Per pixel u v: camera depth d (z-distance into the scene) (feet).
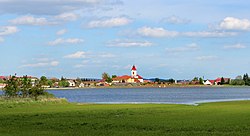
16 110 262.88
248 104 329.31
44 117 208.64
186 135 141.38
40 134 146.51
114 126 167.94
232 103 352.90
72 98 609.01
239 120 184.85
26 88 392.68
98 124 174.70
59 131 154.51
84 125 172.14
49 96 396.57
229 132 147.23
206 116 207.62
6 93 388.78
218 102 382.63
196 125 167.73
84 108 282.56
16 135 144.46
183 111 247.09
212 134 142.61
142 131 152.76
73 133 148.36
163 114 223.71
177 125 168.76
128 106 310.65
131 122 181.27
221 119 190.60
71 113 233.14
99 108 282.36
